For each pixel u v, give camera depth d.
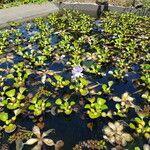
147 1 4.04
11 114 1.36
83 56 2.06
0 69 1.85
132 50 2.17
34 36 2.64
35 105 1.35
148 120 1.32
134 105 1.40
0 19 3.23
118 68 1.90
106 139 1.17
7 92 1.41
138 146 1.13
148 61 2.03
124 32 2.75
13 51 2.21
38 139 1.16
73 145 1.15
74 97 1.51
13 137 1.19
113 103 1.46
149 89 1.61
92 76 1.77
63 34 2.71
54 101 1.46
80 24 3.12
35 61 1.92
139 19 3.46
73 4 4.40
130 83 1.69
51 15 3.73
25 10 3.81
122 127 1.22
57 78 1.59
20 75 1.66
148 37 2.60
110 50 2.24
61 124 1.29
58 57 2.06
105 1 4.36
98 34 2.74
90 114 1.29
